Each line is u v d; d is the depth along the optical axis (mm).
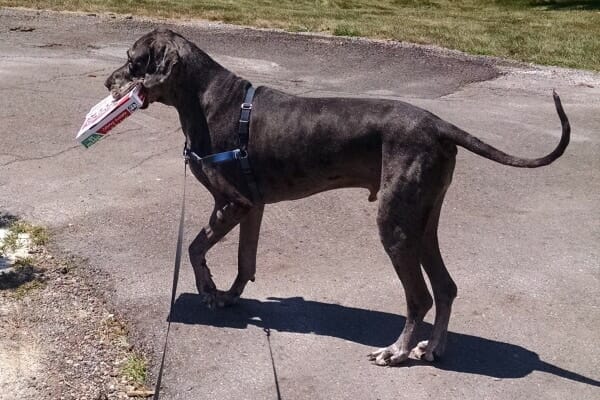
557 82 6902
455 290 2918
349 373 2848
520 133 5457
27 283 3328
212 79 3012
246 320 3150
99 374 2783
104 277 3424
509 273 3598
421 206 2742
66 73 6547
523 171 4805
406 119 2732
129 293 3309
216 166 2984
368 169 2824
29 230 3803
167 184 4426
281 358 2916
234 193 3000
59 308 3166
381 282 3477
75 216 3992
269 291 3375
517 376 2865
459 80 6879
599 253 3820
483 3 13039
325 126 2834
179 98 3062
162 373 2803
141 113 5613
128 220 3973
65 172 4551
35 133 5117
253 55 7480
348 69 7113
